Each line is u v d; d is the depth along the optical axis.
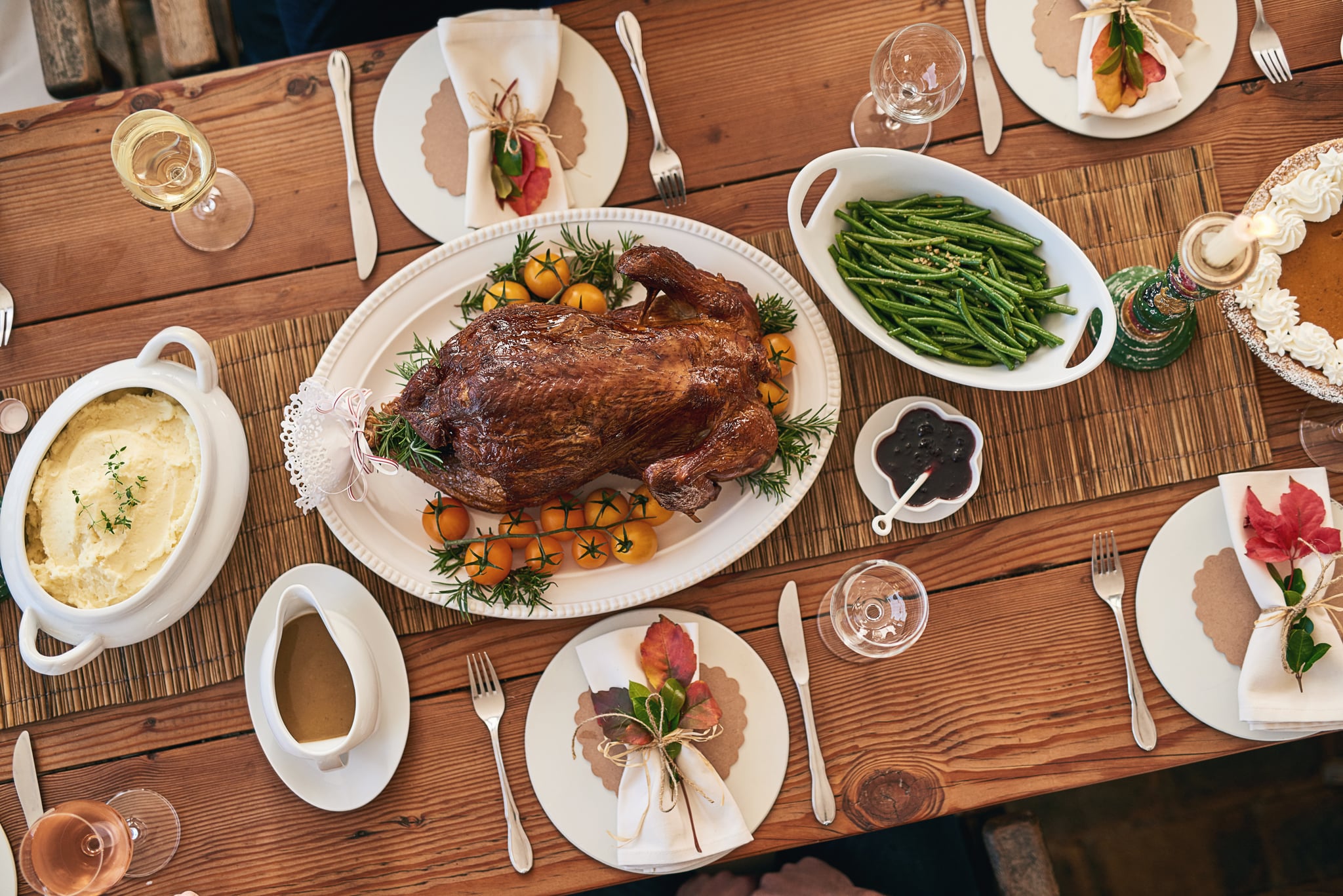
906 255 1.76
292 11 2.24
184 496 1.73
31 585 1.64
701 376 1.53
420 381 1.57
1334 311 1.77
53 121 1.91
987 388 1.72
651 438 1.59
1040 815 2.40
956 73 1.75
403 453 1.63
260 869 1.81
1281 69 1.90
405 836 1.81
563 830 1.79
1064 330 1.71
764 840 1.81
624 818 1.75
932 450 1.81
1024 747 1.83
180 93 1.92
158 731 1.83
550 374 1.47
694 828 1.73
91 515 1.66
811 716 1.82
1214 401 1.90
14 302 1.90
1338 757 2.38
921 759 1.83
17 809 1.82
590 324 1.55
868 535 1.88
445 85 1.91
